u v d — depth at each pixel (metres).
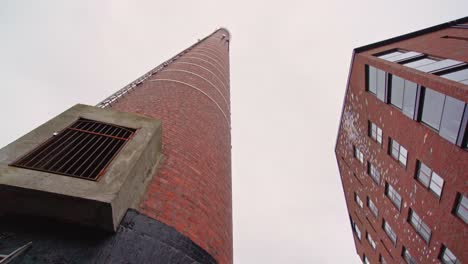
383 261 22.09
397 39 20.20
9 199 4.54
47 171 4.87
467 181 11.89
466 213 12.38
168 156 7.07
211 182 7.51
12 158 5.05
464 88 11.10
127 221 4.97
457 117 11.85
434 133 13.56
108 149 6.01
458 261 12.95
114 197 4.63
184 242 5.30
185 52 18.56
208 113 10.64
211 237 6.07
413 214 16.92
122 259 4.56
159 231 5.16
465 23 18.72
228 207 7.85
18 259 4.16
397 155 17.83
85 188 4.68
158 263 4.76
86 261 4.39
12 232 4.48
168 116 8.82
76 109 6.75
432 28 19.67
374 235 23.30
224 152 9.84
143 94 10.52
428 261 15.42
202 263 5.30
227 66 19.97
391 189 19.33
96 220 4.67
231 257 6.69
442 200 13.70
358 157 24.16
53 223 4.72
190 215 5.98
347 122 25.30
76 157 5.80
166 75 12.63
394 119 17.00
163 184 6.20
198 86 12.29
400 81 15.99
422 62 15.29
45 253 4.34
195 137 8.58
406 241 17.80
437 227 14.31
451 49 14.49
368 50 20.69
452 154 12.51
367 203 23.73
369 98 19.80
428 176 14.82
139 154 5.71
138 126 6.62
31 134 5.76
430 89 13.31
